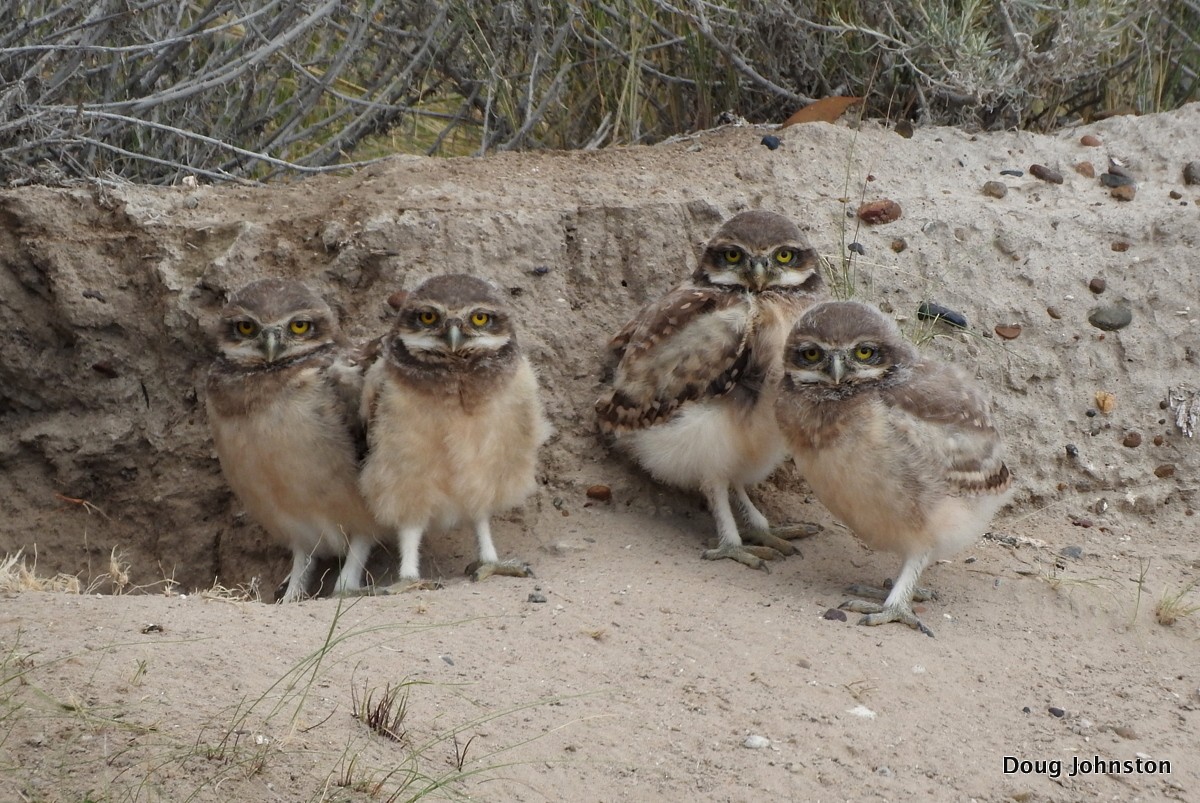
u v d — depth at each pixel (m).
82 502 2.37
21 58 2.50
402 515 2.17
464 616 2.07
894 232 2.40
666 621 2.07
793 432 2.12
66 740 1.86
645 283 2.35
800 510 2.30
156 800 1.83
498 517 2.27
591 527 2.26
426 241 2.33
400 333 2.15
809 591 2.14
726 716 1.96
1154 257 2.40
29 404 2.39
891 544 2.11
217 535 2.35
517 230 2.35
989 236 2.40
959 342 2.35
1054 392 2.35
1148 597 2.14
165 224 2.37
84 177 2.49
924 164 2.48
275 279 2.22
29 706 1.89
